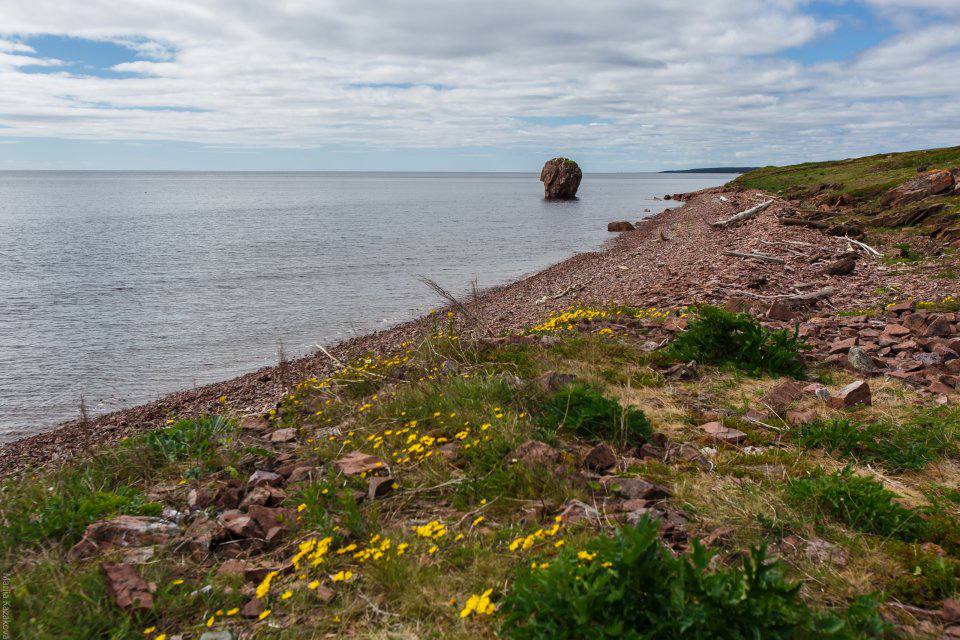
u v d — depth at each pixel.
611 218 66.81
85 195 142.12
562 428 5.86
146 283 27.48
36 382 14.88
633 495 4.57
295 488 5.16
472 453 5.34
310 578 3.84
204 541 4.34
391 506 4.74
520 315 17.48
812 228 28.16
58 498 4.88
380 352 13.94
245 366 15.92
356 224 59.62
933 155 61.44
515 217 69.31
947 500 4.48
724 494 4.57
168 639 3.33
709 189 105.00
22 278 28.59
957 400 6.50
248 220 64.69
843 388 6.79
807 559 3.69
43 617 3.38
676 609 2.72
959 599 3.28
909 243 22.25
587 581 2.95
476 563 3.72
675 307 12.77
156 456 6.11
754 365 7.93
